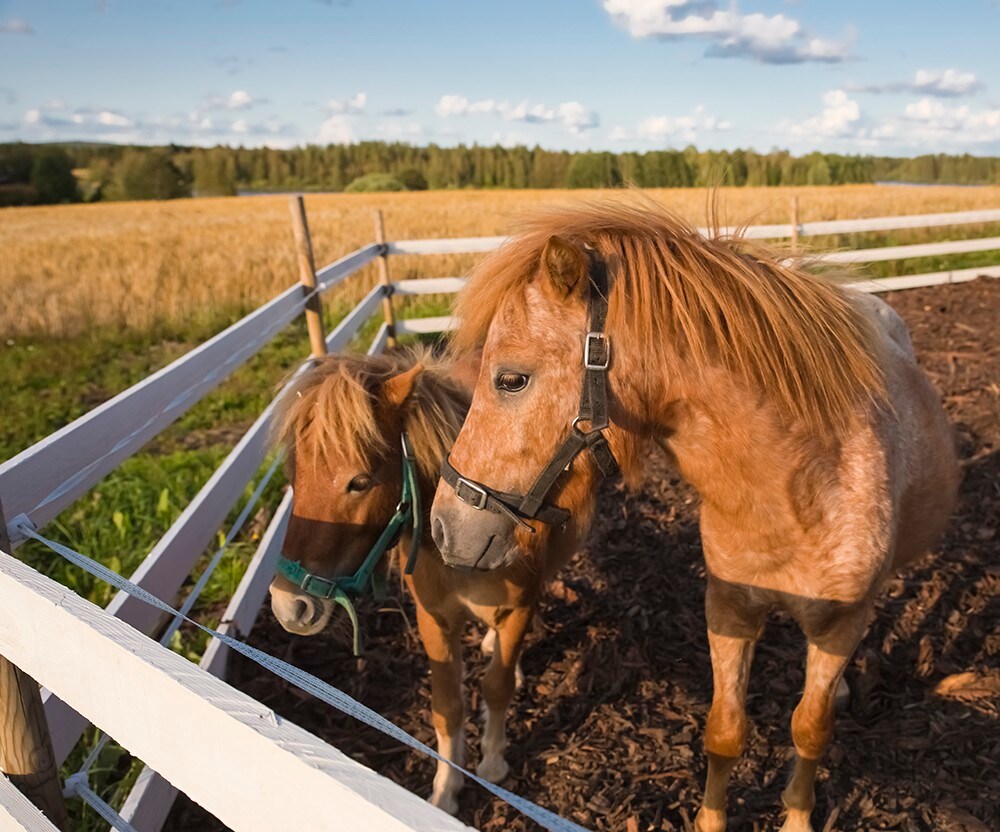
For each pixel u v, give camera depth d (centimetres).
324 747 94
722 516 210
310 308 517
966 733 284
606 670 341
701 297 192
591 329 188
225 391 778
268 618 390
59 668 137
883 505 210
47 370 925
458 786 281
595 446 193
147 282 1330
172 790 267
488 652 361
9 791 153
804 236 1073
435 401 261
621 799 271
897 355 256
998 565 387
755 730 298
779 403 196
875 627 350
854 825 253
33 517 187
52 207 4678
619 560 430
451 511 201
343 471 239
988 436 551
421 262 1439
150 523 484
